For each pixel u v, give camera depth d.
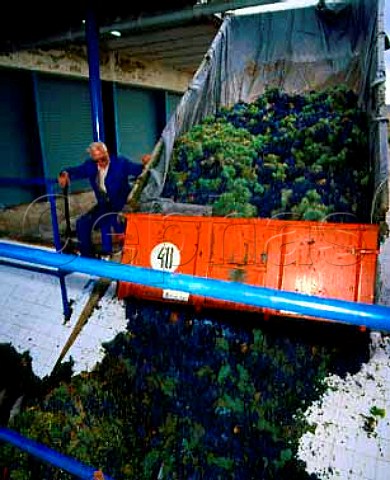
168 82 9.52
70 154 7.32
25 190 6.62
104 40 6.66
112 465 2.21
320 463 2.05
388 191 2.55
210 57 4.47
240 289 0.83
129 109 8.60
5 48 5.75
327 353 2.38
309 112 4.11
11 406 2.69
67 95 7.10
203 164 3.71
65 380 2.70
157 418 2.35
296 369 2.37
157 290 2.81
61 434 2.35
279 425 2.20
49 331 3.05
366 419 2.13
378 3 3.86
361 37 4.31
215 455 2.15
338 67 4.49
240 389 2.35
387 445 2.03
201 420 2.28
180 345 2.62
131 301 2.98
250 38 4.83
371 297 2.35
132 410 2.41
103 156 3.53
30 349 2.96
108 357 2.74
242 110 4.57
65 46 6.71
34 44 5.54
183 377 2.46
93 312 3.06
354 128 3.57
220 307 2.63
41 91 6.60
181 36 6.37
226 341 2.55
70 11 4.71
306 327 2.47
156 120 9.59
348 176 3.24
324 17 4.48
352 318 0.75
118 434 2.32
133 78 8.34
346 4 4.37
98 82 4.19
